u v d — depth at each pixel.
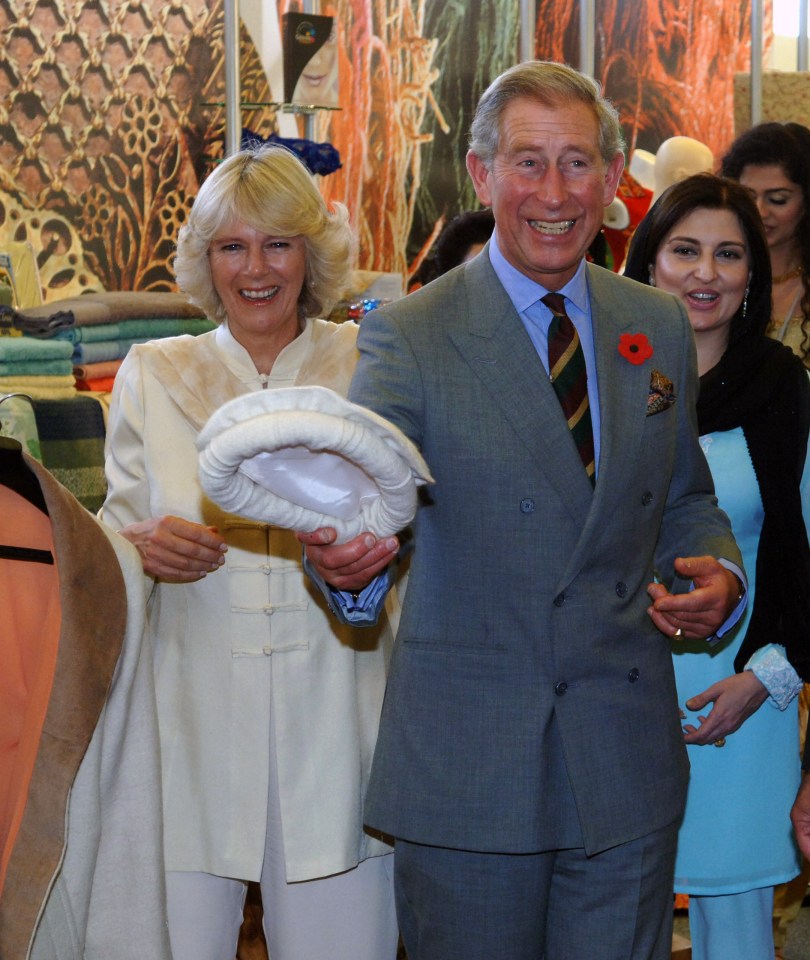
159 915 1.84
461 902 2.14
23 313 3.37
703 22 5.87
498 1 5.19
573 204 2.09
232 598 2.43
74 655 1.66
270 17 4.58
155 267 4.35
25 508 1.73
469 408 2.10
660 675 2.25
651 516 2.21
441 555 2.13
